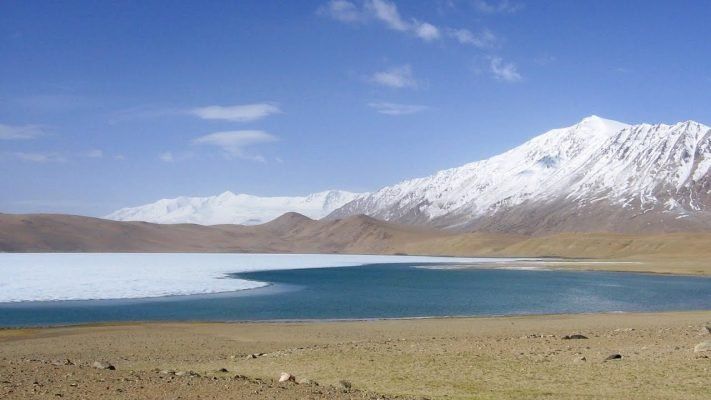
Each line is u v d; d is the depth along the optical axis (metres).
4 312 54.53
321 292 76.44
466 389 19.95
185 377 21.25
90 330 41.53
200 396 17.86
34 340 36.78
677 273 119.06
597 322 43.56
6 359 29.11
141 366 26.66
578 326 41.06
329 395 18.22
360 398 17.88
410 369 23.42
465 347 29.09
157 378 20.98
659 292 77.38
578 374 21.45
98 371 22.94
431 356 26.12
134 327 43.12
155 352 32.06
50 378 21.08
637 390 18.94
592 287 85.56
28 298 65.75
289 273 121.44
